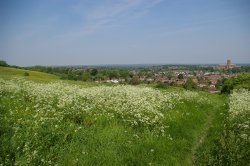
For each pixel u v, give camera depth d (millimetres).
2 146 7582
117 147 8875
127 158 8289
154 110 13109
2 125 8867
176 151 9633
